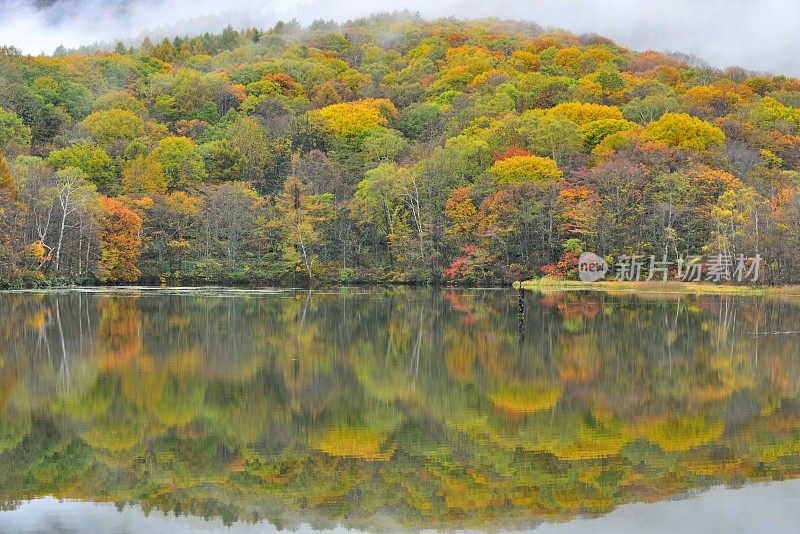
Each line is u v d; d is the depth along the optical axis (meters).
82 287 103.31
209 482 26.56
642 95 172.62
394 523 23.47
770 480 26.64
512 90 172.12
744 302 81.62
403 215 119.69
